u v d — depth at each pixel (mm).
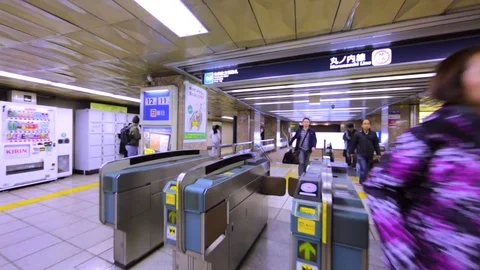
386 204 792
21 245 2568
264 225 3074
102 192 2148
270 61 3557
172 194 1690
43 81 4922
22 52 3232
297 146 4824
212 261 1707
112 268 2166
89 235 2820
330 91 5527
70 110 6375
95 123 6977
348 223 1197
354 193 1574
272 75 3516
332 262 1234
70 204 3994
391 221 767
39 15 2248
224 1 2027
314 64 3250
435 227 672
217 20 2350
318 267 1243
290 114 12586
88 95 6633
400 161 772
